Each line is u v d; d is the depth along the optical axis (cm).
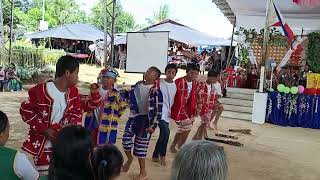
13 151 263
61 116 366
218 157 181
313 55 1603
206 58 3195
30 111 363
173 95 651
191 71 714
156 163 668
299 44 1686
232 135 1023
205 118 858
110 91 525
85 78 2533
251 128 1177
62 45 3684
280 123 1295
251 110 1355
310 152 881
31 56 2502
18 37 3447
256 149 873
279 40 1670
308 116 1275
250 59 1753
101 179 217
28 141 367
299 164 762
